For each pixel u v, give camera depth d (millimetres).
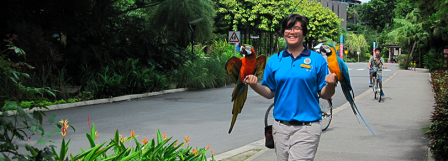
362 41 81000
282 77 3473
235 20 38906
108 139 7535
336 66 3209
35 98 3189
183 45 23156
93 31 16031
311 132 3408
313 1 54000
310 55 3477
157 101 13594
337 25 55656
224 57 21141
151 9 21734
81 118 10008
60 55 14609
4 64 2943
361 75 27156
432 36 30938
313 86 3447
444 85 11297
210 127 8742
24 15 14633
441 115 5598
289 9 40406
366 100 13109
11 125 2863
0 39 13562
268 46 48750
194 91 17078
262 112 10969
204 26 22781
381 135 7477
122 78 14633
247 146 6898
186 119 9820
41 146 6766
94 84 13734
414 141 6941
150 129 8523
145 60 18688
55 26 15875
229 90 17391
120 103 13109
